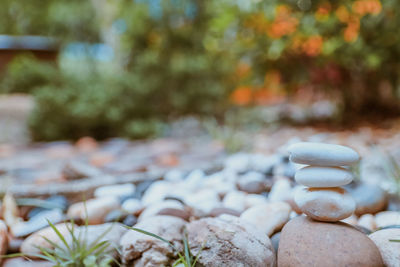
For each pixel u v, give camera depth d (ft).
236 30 11.99
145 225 3.65
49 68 18.33
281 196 5.09
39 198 5.57
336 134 10.21
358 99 12.01
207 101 16.65
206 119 16.35
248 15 11.28
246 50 11.99
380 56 9.81
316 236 3.03
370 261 2.87
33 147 11.53
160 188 5.67
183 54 17.71
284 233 3.27
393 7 9.34
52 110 13.16
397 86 11.04
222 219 3.84
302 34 10.34
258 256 3.18
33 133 13.57
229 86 17.21
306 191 3.33
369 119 11.44
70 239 3.66
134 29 18.04
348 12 9.84
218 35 12.76
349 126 11.05
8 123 15.88
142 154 9.73
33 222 4.24
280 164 6.86
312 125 12.09
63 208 5.02
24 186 5.97
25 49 31.89
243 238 3.28
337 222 3.24
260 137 10.90
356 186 4.97
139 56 17.98
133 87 14.94
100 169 7.71
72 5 28.09
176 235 3.53
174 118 17.28
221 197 5.50
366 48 9.81
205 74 16.79
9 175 7.44
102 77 15.26
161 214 4.07
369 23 9.79
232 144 9.73
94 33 28.43
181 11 18.06
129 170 7.43
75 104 13.24
